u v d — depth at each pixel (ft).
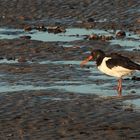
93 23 103.24
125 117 57.11
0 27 102.63
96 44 89.15
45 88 67.36
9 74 73.10
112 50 85.56
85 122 55.83
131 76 73.05
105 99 63.46
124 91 66.69
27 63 78.54
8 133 52.90
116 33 95.50
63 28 100.58
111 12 107.96
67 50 85.46
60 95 64.64
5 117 57.36
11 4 114.32
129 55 82.64
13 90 66.49
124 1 112.78
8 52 84.84
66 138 51.42
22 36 93.81
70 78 71.56
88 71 74.64
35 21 105.60
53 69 75.25
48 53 83.92
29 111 59.06
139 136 51.83
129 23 102.42
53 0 115.44
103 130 53.57
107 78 71.77
